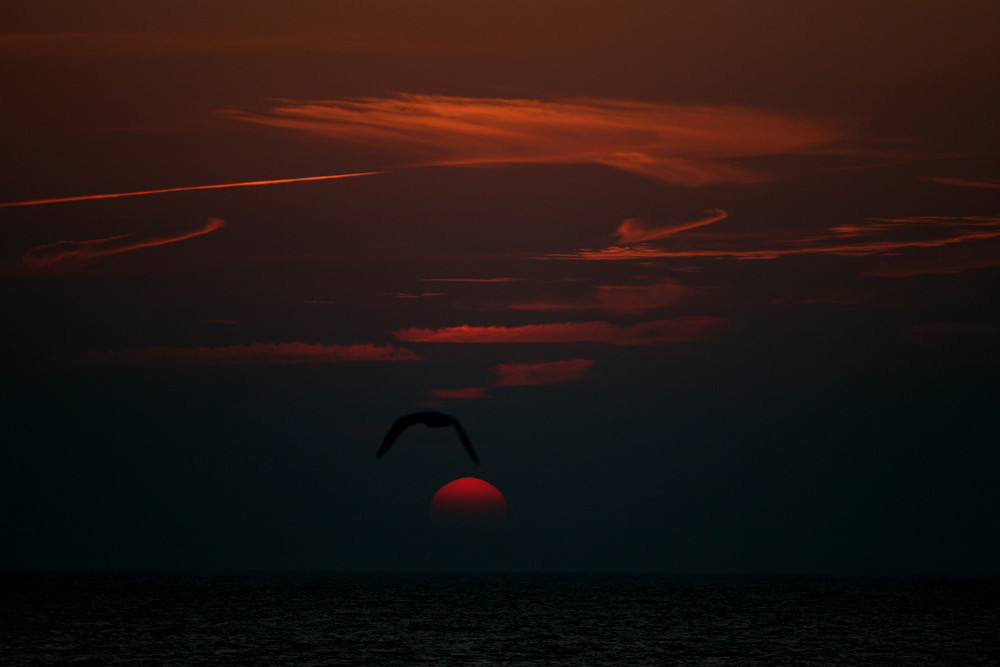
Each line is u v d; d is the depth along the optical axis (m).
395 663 197.25
